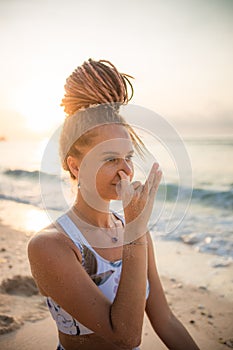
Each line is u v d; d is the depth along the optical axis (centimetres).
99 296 153
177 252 549
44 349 268
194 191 1055
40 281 157
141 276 147
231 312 358
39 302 349
